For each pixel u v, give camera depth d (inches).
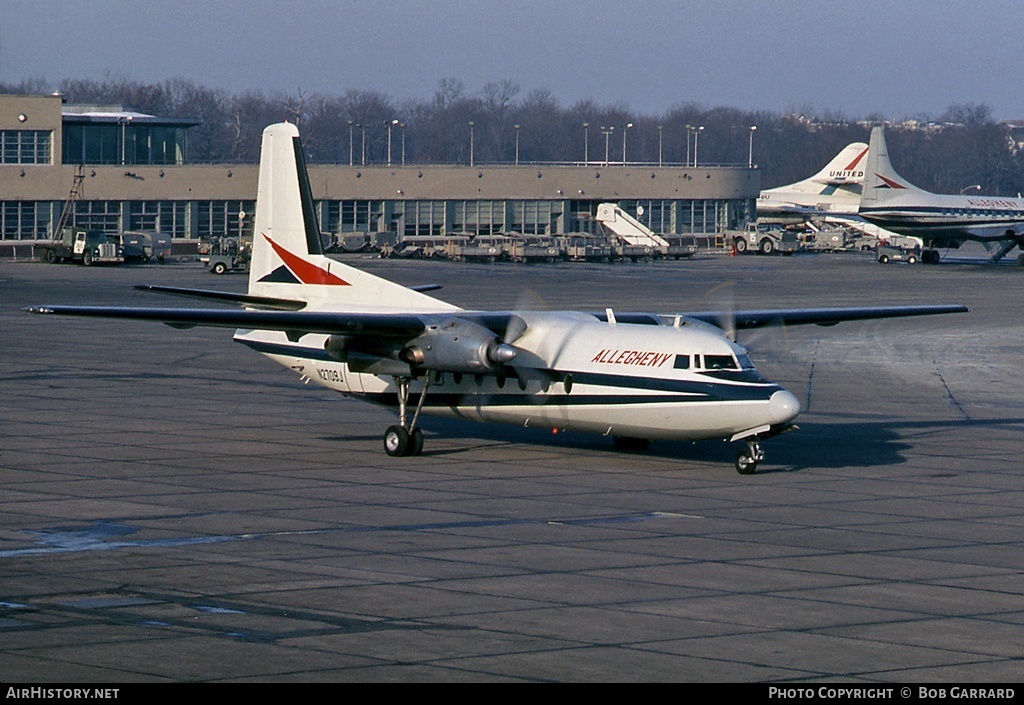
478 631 1208.2
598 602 1320.1
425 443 2358.5
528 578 1416.1
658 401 2048.5
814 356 3885.3
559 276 6796.3
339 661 1107.3
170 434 2397.9
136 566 1448.1
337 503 1825.8
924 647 1180.5
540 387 2175.2
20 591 1332.4
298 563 1472.7
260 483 1962.4
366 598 1321.4
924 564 1507.1
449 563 1481.3
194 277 6387.8
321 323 2062.0
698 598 1342.3
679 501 1863.9
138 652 1123.3
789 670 1105.4
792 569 1475.1
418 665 1099.9
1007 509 1833.2
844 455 2283.5
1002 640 1206.9
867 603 1332.4
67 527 1646.2
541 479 2025.1
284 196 2443.4
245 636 1179.3
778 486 1988.2
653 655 1141.1
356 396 2377.0
